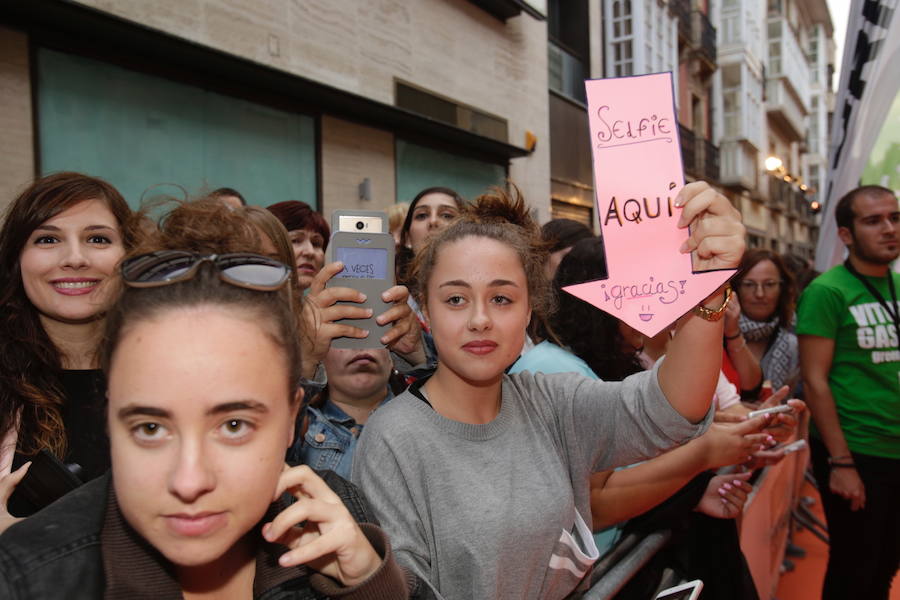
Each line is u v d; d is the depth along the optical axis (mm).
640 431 1158
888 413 2541
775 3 25656
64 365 1419
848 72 3668
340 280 1469
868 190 2629
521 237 1224
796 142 31234
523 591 1093
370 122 6070
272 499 755
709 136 19297
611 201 1128
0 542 712
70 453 1340
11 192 3473
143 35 3863
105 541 739
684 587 1214
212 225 910
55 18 3559
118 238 1434
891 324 2541
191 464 652
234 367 677
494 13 7965
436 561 1061
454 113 7199
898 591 3344
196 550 678
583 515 1248
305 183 5516
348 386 1541
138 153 4234
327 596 814
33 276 1365
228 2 4613
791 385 3516
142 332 676
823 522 4656
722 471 2156
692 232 1094
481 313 1111
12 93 3492
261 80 4852
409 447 1104
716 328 1104
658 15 13664
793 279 3498
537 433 1220
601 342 1770
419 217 2756
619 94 1133
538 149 8859
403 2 6457
